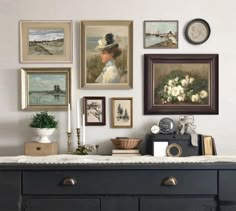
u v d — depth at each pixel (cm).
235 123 255
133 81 255
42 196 207
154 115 255
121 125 255
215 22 255
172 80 256
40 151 235
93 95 256
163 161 209
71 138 255
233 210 205
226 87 255
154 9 255
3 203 205
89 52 255
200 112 254
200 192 205
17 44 255
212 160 212
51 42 255
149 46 255
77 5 255
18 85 255
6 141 255
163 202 206
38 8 255
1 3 254
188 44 255
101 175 206
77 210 206
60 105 255
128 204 206
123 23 254
